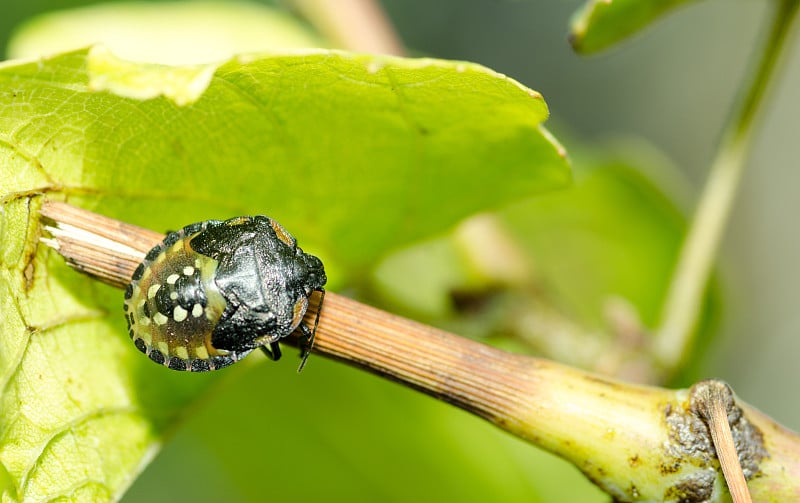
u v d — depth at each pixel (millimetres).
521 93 134
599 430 132
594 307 185
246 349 139
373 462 163
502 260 160
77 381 137
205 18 164
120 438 139
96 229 135
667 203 179
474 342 133
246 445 163
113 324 139
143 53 163
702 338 174
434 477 163
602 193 180
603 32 143
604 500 165
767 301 258
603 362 157
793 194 257
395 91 135
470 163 141
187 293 138
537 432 132
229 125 136
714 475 131
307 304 135
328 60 131
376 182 142
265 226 141
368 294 152
